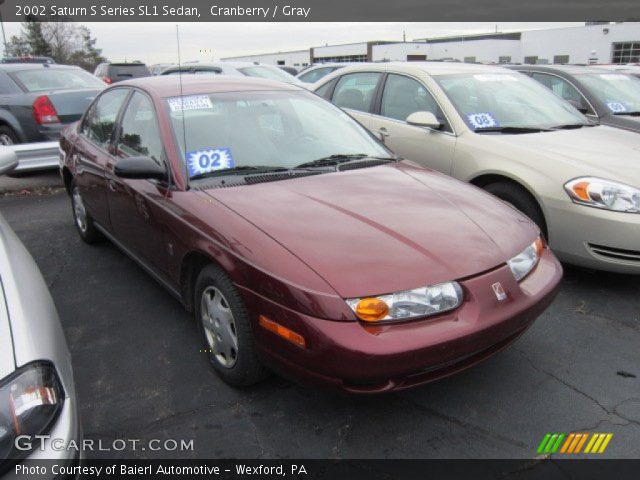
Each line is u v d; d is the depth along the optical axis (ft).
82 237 16.29
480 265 8.09
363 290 7.29
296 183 10.17
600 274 13.75
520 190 13.53
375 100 18.29
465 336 7.53
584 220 12.14
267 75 38.29
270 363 8.04
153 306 12.19
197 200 9.47
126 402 8.89
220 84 12.51
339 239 8.14
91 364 9.98
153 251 11.03
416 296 7.44
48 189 23.17
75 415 5.83
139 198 11.03
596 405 8.80
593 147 14.01
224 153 10.67
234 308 8.41
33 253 15.60
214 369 9.59
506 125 15.51
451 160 15.11
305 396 9.02
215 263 8.76
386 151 12.67
